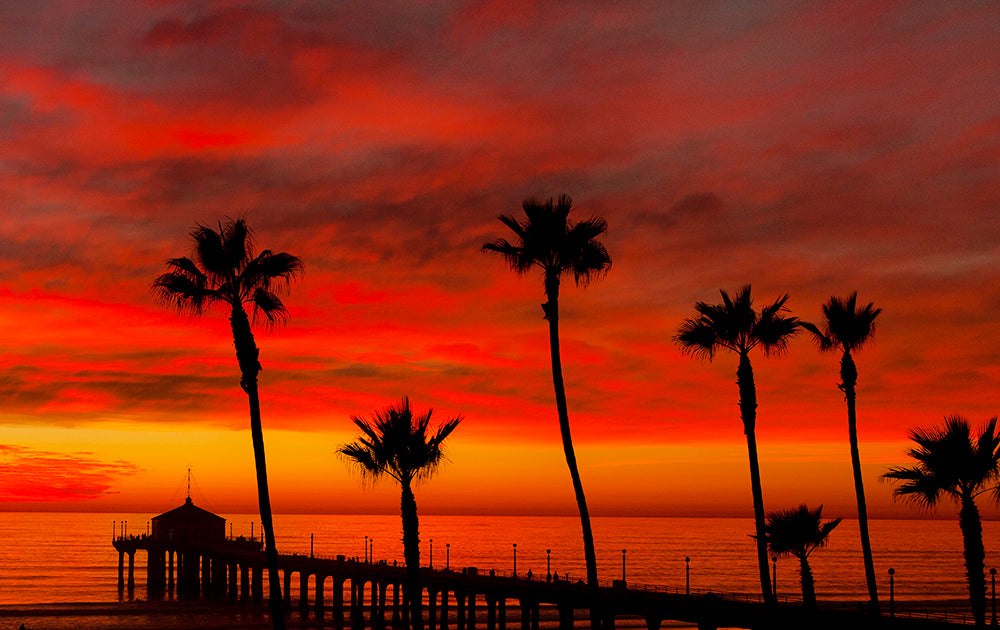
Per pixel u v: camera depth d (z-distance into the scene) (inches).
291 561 4630.9
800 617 2084.2
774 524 2267.5
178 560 6343.5
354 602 3966.5
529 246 1638.8
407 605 3208.7
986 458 1590.8
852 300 2103.8
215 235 1552.7
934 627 1962.4
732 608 2281.0
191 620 4276.6
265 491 1534.2
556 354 1654.8
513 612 4899.1
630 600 2534.5
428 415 1953.7
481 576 3508.9
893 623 2026.3
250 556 5064.0
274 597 1512.1
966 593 6943.9
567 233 1641.2
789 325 1996.8
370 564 4264.3
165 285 1539.1
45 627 4013.3
